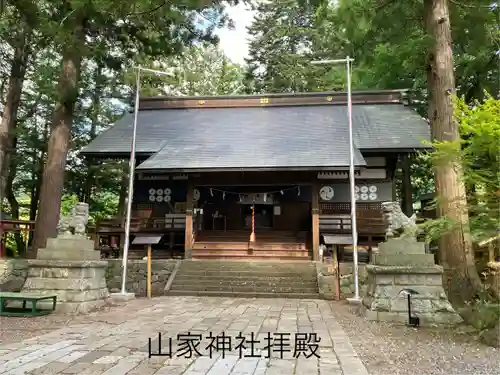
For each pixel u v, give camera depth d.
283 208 19.30
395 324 7.62
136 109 13.25
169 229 17.77
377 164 18.09
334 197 18.22
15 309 8.82
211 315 8.58
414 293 7.96
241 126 19.78
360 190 18.11
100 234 18.03
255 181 16.72
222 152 17.05
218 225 20.03
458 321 7.61
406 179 20.31
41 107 21.97
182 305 10.16
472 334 6.74
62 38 11.85
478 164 6.76
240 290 12.62
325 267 13.34
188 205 16.61
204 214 20.05
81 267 9.13
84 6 10.70
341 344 5.96
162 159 16.59
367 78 20.31
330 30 19.00
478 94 16.75
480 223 6.71
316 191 16.20
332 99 21.50
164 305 10.14
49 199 13.27
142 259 15.67
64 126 13.89
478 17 11.51
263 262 14.44
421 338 6.52
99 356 5.19
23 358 5.08
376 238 16.73
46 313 8.49
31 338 6.24
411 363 5.07
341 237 12.84
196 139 18.58
